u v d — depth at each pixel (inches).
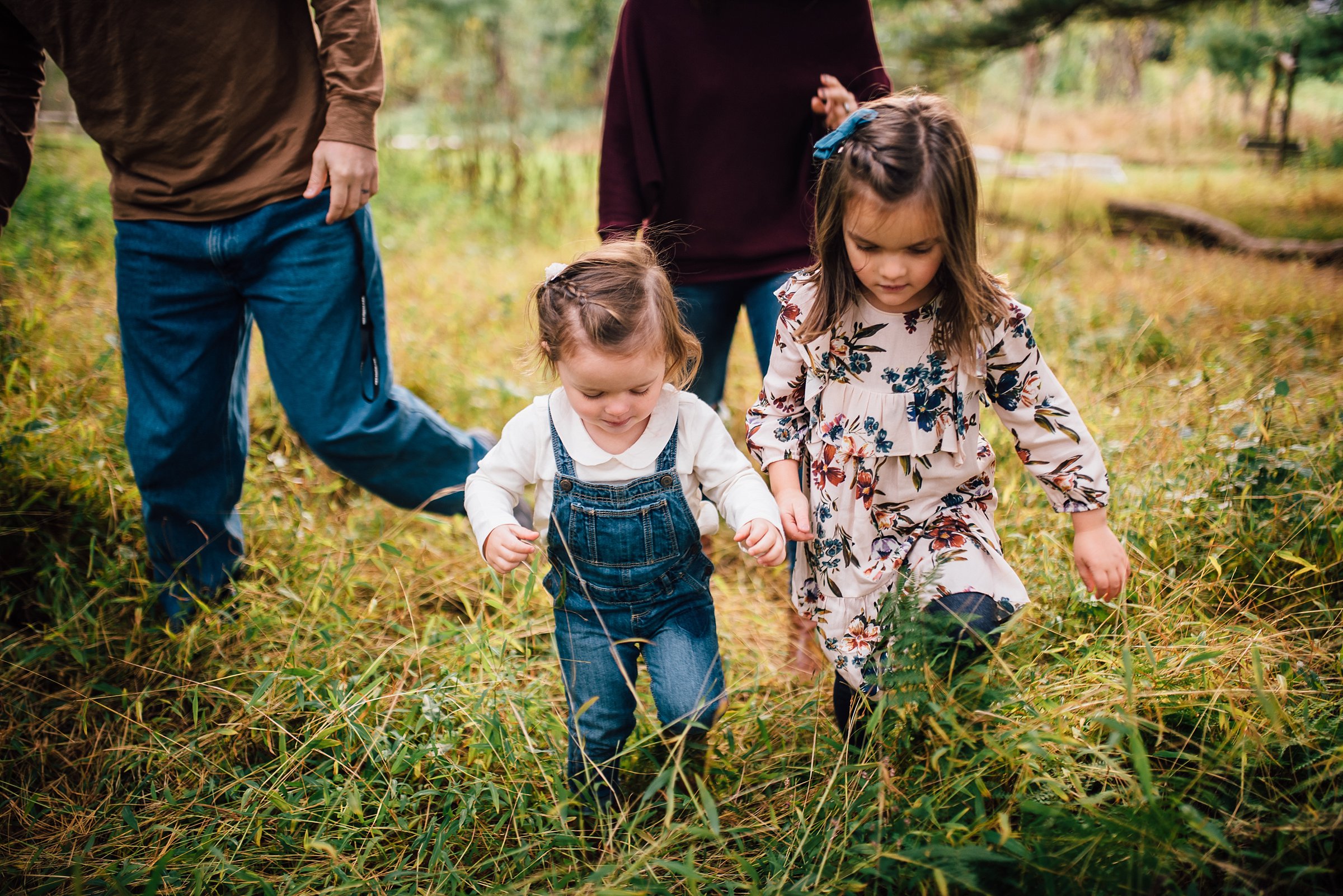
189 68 91.8
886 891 66.2
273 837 79.7
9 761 88.1
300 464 136.1
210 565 109.8
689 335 79.3
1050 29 299.3
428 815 79.7
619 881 66.5
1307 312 185.3
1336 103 651.5
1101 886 60.9
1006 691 71.4
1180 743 75.3
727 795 82.5
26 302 151.6
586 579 79.7
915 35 321.4
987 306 71.4
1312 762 68.8
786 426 82.9
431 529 131.1
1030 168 514.6
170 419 101.1
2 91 99.0
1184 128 672.4
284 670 89.0
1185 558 96.6
